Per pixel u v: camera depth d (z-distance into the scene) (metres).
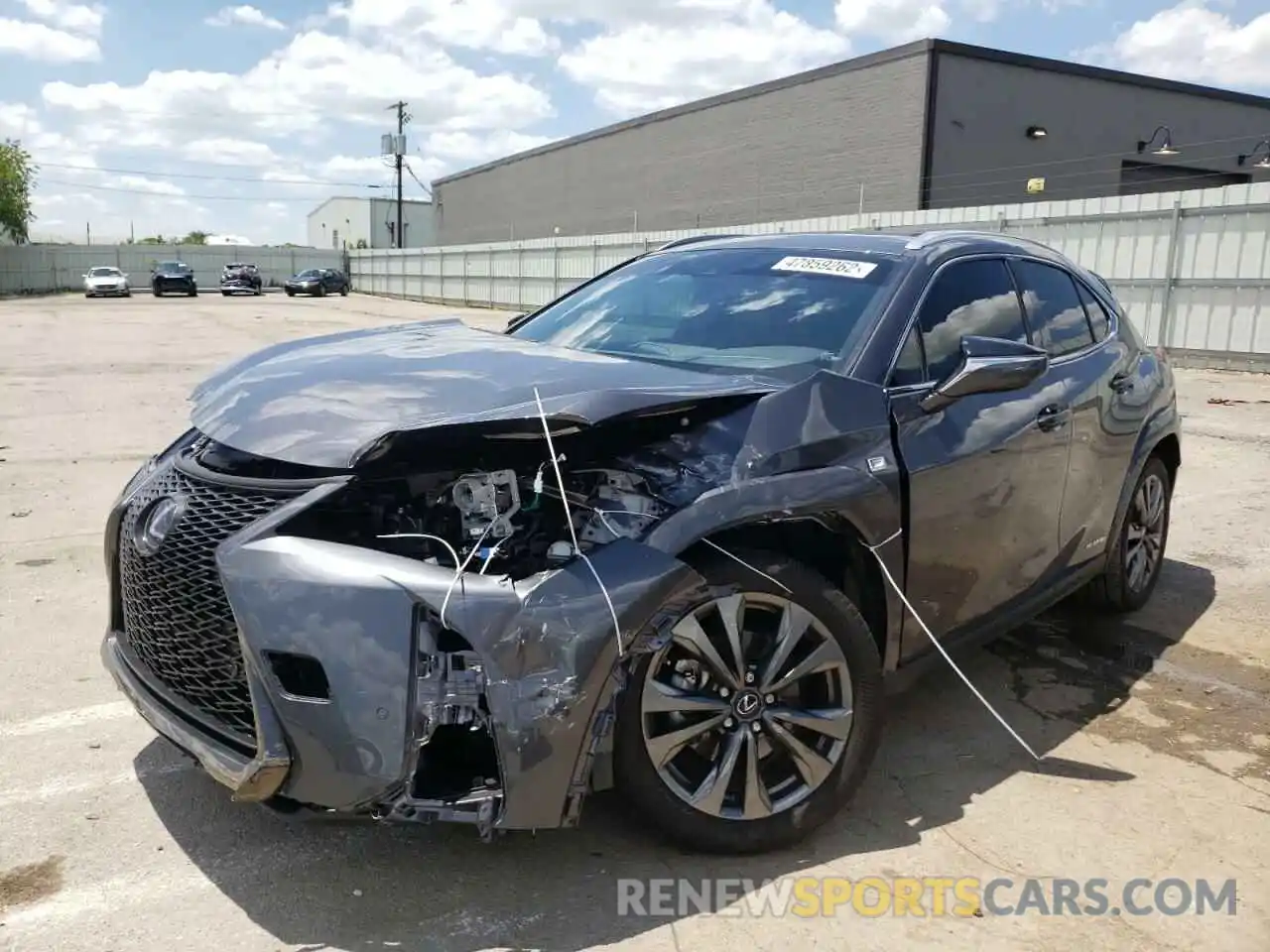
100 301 44.19
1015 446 3.72
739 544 2.95
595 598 2.57
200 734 2.72
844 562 3.26
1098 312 4.77
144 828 3.11
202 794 3.31
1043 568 4.12
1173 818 3.31
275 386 3.13
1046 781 3.53
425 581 2.49
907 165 33.06
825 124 36.47
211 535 2.72
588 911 2.75
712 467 2.86
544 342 4.05
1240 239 16.17
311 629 2.47
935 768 3.62
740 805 2.94
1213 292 16.64
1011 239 4.44
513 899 2.79
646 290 4.19
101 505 7.07
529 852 3.01
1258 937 2.72
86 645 4.54
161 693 2.88
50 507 6.98
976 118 33.12
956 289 3.83
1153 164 37.38
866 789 3.45
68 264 57.19
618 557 2.64
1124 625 5.07
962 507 3.47
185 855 2.98
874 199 34.56
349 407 2.85
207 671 2.72
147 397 12.66
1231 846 3.16
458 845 3.05
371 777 2.45
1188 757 3.74
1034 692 4.28
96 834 3.07
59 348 19.78
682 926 2.70
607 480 2.78
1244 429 10.71
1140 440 4.74
